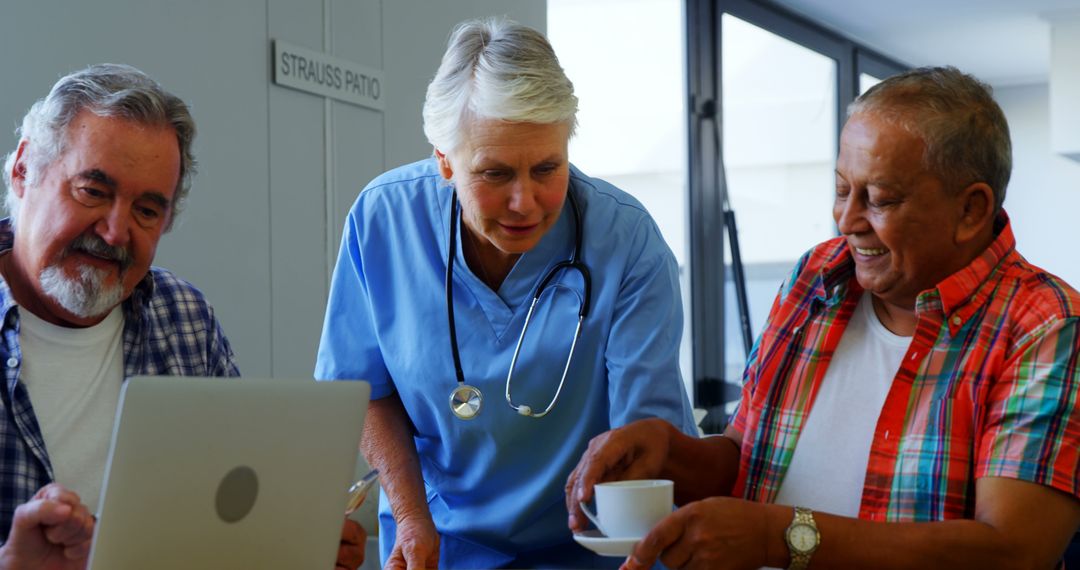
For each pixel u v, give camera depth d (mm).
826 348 1508
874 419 1438
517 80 1490
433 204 1800
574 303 1742
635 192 5277
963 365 1352
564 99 1531
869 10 5578
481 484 1786
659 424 1511
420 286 1790
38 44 2166
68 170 1488
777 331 1558
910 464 1361
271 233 2779
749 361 1618
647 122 5207
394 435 1834
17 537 1122
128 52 2371
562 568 1764
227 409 1078
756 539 1247
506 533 1771
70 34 2234
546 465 1769
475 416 1750
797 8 5539
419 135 3367
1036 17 5773
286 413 1137
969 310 1368
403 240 1810
